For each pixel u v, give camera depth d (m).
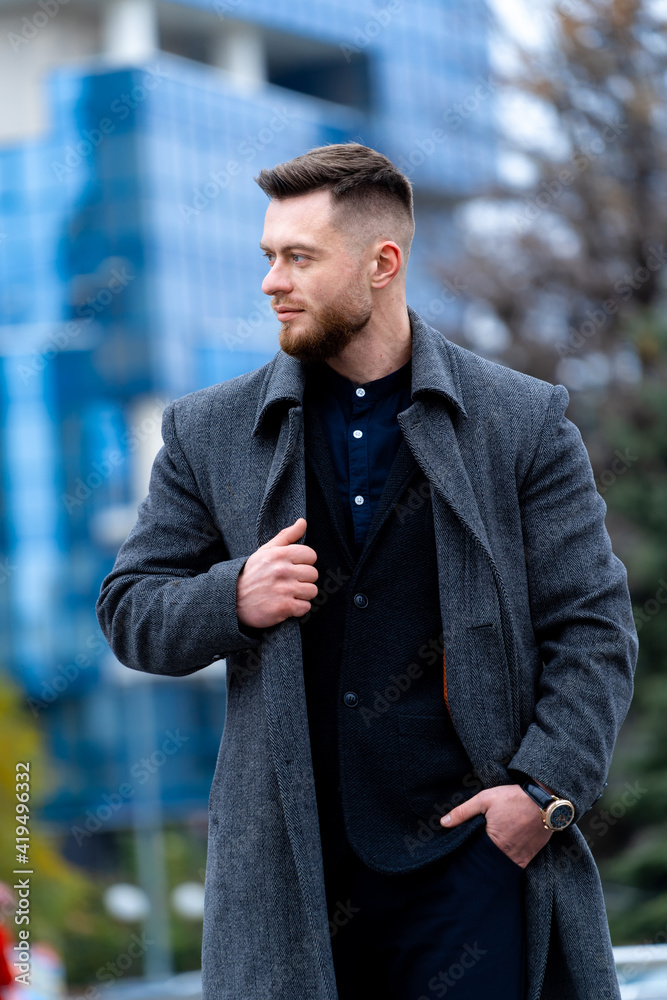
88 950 25.03
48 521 45.12
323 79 53.91
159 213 45.84
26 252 46.47
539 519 2.89
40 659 44.38
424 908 2.78
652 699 17.27
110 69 46.09
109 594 2.92
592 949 2.79
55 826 40.78
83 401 45.59
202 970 2.80
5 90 48.31
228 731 2.88
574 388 22.06
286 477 2.87
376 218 2.88
